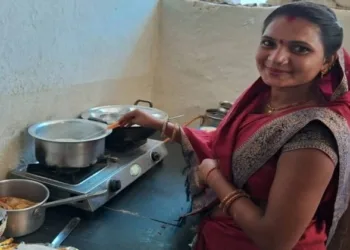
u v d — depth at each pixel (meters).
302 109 0.81
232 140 0.90
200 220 1.04
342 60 0.80
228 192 0.84
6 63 1.15
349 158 0.77
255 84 0.93
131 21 1.68
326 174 0.72
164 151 1.54
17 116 1.22
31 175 1.20
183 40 1.83
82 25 1.41
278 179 0.75
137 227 1.13
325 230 0.87
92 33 1.47
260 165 0.82
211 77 1.83
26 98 1.24
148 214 1.20
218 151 0.93
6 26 1.12
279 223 0.73
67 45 1.36
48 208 1.17
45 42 1.27
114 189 1.21
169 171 1.50
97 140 1.19
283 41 0.78
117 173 1.25
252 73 1.76
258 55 0.83
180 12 1.81
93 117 1.41
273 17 0.81
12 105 1.20
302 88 0.84
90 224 1.13
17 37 1.16
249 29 1.71
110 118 1.43
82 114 1.43
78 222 1.13
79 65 1.44
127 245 1.05
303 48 0.77
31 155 1.30
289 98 0.85
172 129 1.14
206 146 1.07
